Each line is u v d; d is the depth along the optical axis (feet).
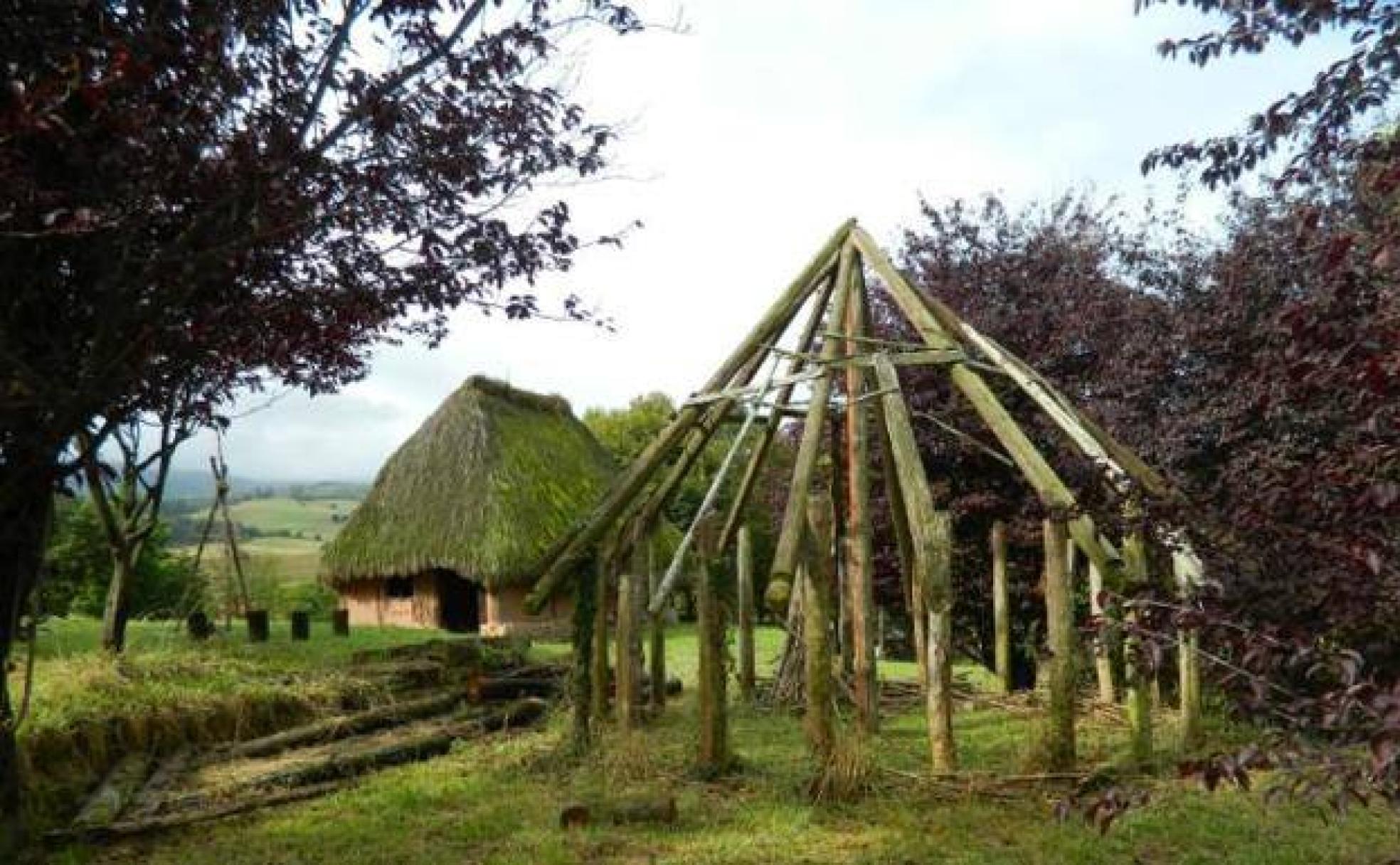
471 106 15.44
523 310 17.99
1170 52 12.01
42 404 13.20
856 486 27.84
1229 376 29.48
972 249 44.91
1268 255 29.84
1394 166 10.27
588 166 17.03
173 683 27.71
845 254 30.53
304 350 18.08
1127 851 17.87
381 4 14.44
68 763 22.26
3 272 13.83
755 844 18.67
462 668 35.83
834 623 34.83
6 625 16.16
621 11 16.37
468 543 60.70
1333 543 10.62
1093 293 39.99
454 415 69.26
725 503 68.13
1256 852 17.67
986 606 42.29
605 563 29.01
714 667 23.72
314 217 14.47
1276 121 11.39
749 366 30.27
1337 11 10.66
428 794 22.61
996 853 17.94
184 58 12.50
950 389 40.78
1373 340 9.61
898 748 26.20
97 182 12.29
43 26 11.51
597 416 116.47
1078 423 25.90
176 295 13.50
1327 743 9.66
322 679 30.96
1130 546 22.15
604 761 24.41
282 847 19.02
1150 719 23.47
